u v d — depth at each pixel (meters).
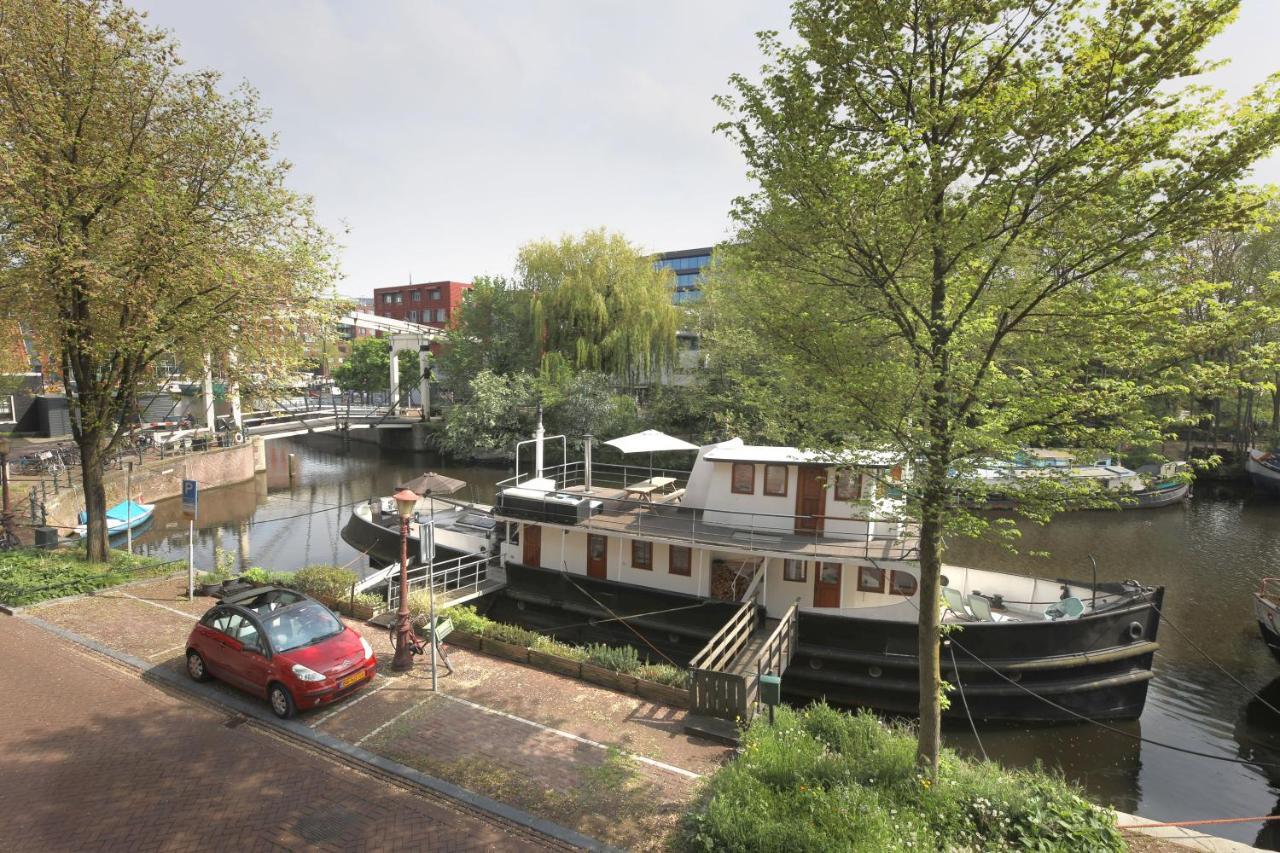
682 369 42.59
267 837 7.43
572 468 42.38
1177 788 12.52
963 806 8.06
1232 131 6.32
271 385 19.31
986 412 8.00
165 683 11.26
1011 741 13.86
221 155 16.89
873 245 8.09
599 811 8.03
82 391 17.42
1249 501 37.62
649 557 17.22
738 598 16.23
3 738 9.35
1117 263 7.18
